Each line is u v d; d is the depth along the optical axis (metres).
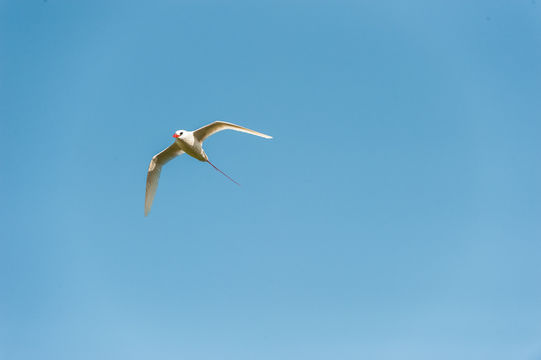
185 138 16.77
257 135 16.25
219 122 16.64
